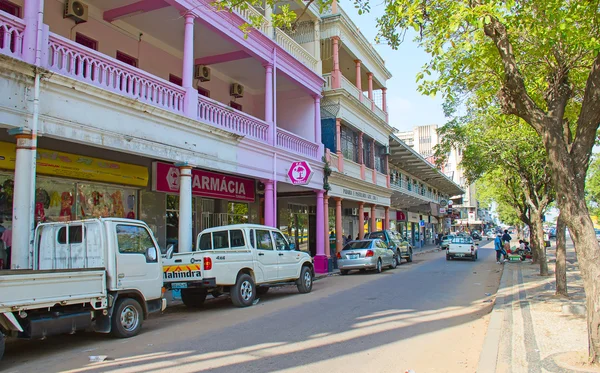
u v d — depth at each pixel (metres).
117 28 14.66
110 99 10.73
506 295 12.20
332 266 22.28
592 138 6.40
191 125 13.25
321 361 6.50
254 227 12.95
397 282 16.67
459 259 29.19
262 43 17.33
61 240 8.48
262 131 17.19
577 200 6.21
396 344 7.49
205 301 13.42
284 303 12.25
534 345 6.93
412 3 8.21
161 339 8.11
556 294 11.88
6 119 8.61
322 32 23.86
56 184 12.56
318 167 21.42
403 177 43.09
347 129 25.41
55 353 7.22
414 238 50.50
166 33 15.75
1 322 6.28
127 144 11.24
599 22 8.56
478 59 10.43
